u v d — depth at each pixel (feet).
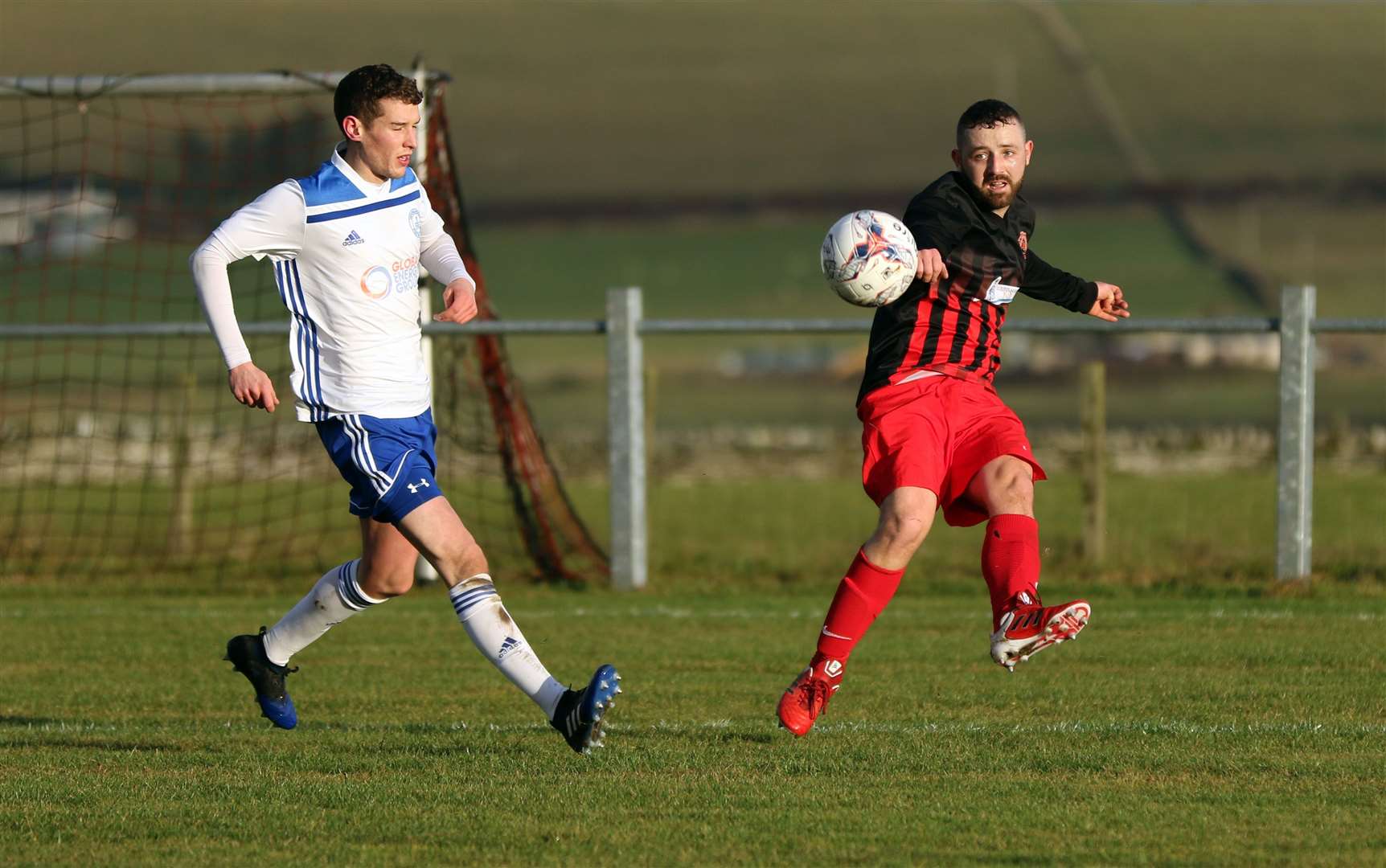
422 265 63.36
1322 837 50.31
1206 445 265.13
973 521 63.21
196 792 57.31
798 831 51.52
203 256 57.77
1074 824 52.06
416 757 63.21
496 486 179.42
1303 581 112.68
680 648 91.66
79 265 141.18
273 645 65.77
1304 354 111.45
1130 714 71.10
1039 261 66.18
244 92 121.60
